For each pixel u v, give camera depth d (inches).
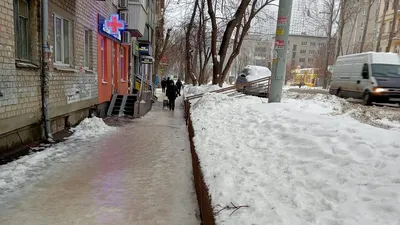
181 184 193.9
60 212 150.1
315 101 485.7
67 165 222.5
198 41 1037.2
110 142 302.7
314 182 110.5
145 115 532.7
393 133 147.2
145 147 289.1
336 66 727.7
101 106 491.2
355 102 611.2
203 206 133.3
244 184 119.9
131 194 175.3
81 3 385.1
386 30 1457.9
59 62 333.4
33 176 196.5
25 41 269.4
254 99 445.1
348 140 138.1
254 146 170.2
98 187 183.6
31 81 265.7
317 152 135.0
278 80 333.1
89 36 429.4
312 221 86.6
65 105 340.5
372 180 100.8
